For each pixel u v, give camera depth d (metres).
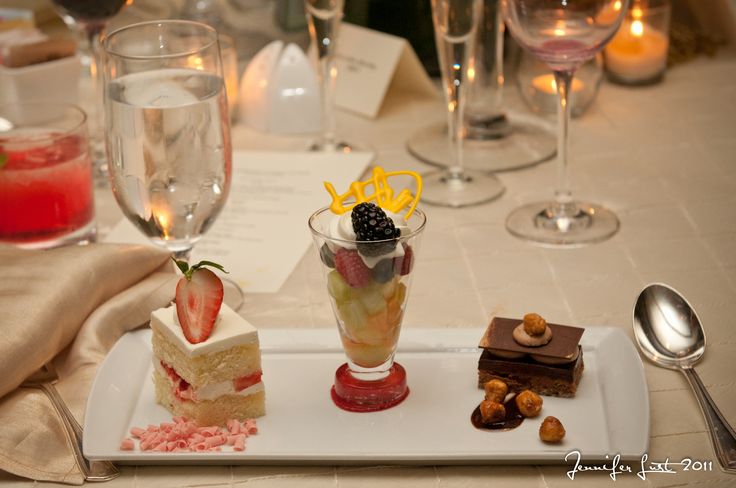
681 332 0.92
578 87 1.47
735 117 1.47
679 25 1.72
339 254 0.78
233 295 1.04
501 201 1.26
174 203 0.94
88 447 0.77
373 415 0.82
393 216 0.82
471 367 0.88
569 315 0.99
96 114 1.45
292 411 0.83
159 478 0.76
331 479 0.75
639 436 0.76
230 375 0.81
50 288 0.92
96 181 1.35
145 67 0.92
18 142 1.07
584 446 0.77
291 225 1.20
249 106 1.50
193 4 1.68
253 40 1.68
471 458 0.75
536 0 1.06
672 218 1.19
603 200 1.25
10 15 1.61
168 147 0.92
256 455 0.76
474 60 1.41
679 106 1.53
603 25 1.07
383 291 0.80
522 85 1.53
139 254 1.00
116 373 0.88
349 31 1.57
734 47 1.73
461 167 1.31
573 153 1.39
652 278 1.06
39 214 1.09
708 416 0.80
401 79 1.61
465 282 1.07
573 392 0.83
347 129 1.51
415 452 0.75
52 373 0.91
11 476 0.77
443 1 1.20
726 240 1.13
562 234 1.15
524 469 0.76
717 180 1.28
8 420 0.82
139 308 0.97
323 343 0.92
